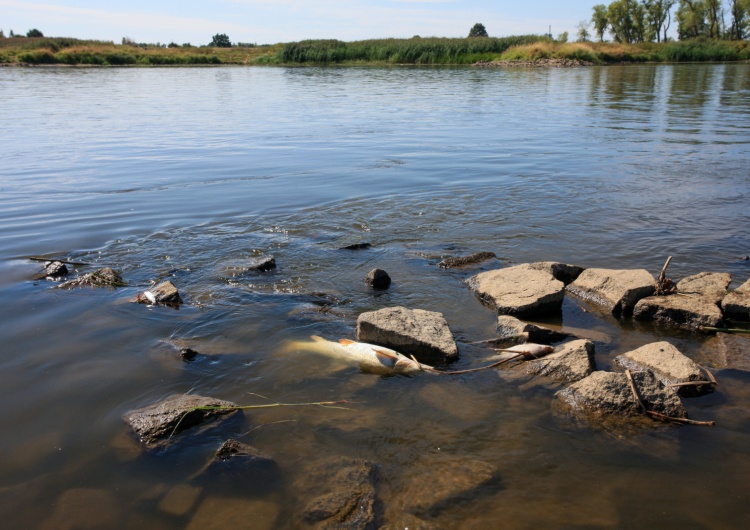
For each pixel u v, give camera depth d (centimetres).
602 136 1747
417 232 881
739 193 1086
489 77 4306
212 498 364
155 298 638
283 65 6200
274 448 411
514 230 893
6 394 466
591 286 680
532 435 429
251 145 1590
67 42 6688
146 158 1390
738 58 6272
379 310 585
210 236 848
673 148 1535
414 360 520
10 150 1445
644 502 366
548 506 362
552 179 1200
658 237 859
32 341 550
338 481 377
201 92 3130
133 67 5759
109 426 429
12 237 833
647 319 626
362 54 6372
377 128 1917
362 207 998
